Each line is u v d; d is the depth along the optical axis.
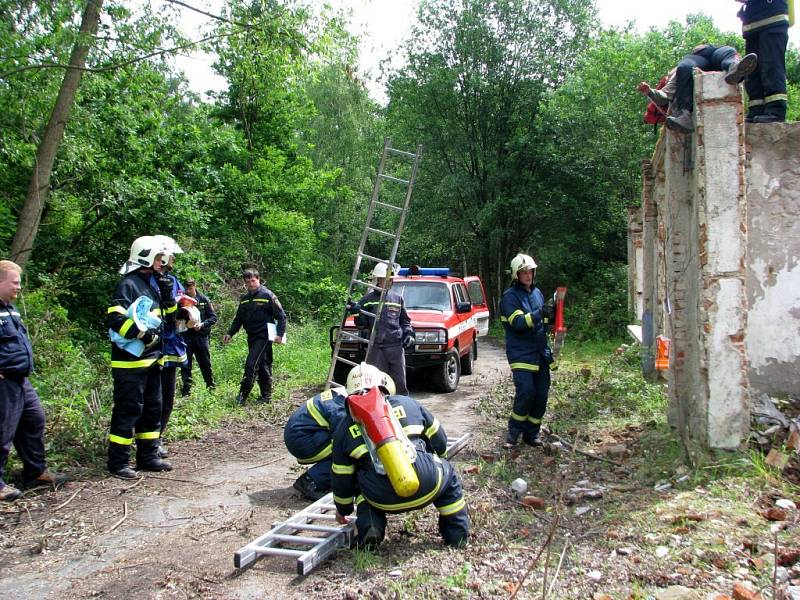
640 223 15.38
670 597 3.03
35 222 9.66
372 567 3.75
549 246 26.53
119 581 3.81
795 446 4.89
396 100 27.44
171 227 13.11
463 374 11.99
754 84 6.33
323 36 9.89
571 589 3.26
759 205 5.77
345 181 29.78
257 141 19.75
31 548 4.30
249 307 8.64
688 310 5.59
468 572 3.56
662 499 4.45
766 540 3.62
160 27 9.48
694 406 5.33
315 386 10.26
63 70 9.76
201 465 6.19
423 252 30.31
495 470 5.45
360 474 3.84
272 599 3.49
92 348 11.24
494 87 25.38
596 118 20.11
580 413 7.34
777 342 5.75
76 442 6.46
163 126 14.59
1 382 4.96
